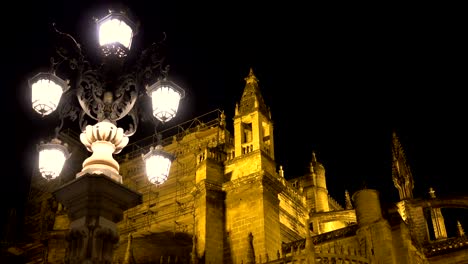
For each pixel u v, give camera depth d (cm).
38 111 1667
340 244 3412
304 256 2967
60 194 1596
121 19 1839
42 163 1691
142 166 5353
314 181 5394
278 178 4444
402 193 4569
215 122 5522
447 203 4200
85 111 1733
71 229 1548
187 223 4456
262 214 3738
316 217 4694
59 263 4381
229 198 3956
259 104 4288
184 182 4853
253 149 4053
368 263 3048
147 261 4344
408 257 3183
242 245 3719
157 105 1744
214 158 4159
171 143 5522
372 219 3266
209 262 3666
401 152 4772
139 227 4706
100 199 1565
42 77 1680
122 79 1792
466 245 3594
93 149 1698
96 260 1505
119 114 1797
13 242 4994
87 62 1781
